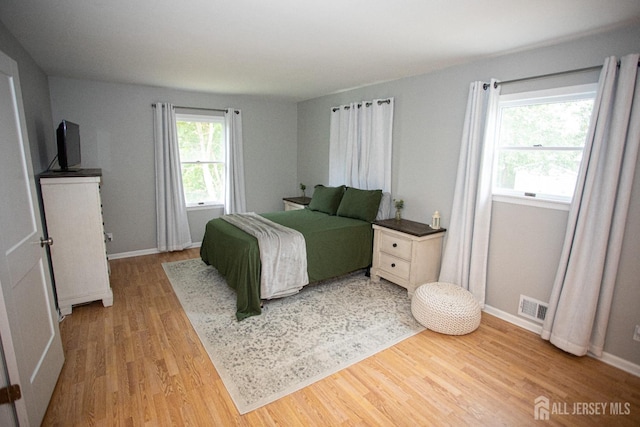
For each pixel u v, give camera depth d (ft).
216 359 7.64
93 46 8.95
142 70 11.59
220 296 11.04
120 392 6.52
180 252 15.85
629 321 7.39
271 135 18.48
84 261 9.73
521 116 9.36
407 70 11.22
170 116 14.99
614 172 7.14
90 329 8.88
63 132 9.73
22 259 5.54
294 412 6.11
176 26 7.51
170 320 9.43
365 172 14.07
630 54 6.84
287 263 10.32
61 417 5.88
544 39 8.02
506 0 6.07
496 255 9.87
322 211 14.61
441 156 11.26
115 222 14.71
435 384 6.91
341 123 15.28
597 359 7.81
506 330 9.14
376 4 6.32
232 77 12.59
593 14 6.56
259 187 18.53
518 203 9.24
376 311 10.10
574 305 7.89
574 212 7.81
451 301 8.99
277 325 9.21
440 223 11.50
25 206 5.99
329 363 7.57
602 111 7.21
